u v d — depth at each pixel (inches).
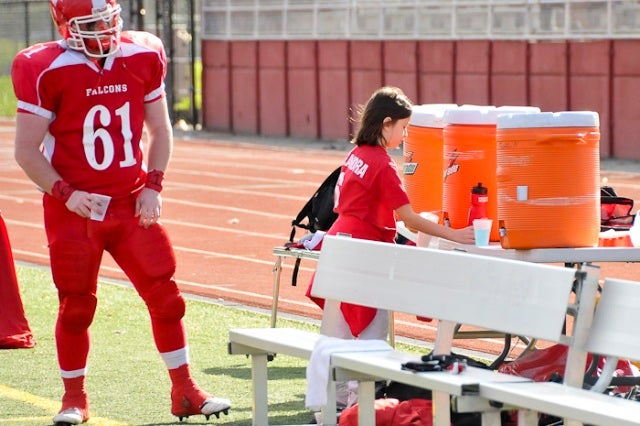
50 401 1002.1
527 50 3715.6
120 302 1460.4
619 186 2888.8
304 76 4495.6
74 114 898.7
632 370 920.9
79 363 937.5
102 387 1049.5
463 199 969.5
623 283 732.7
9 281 1219.9
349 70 4306.1
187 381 938.7
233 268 1780.3
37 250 1971.0
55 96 895.1
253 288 1606.8
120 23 911.7
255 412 891.4
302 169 3412.9
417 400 840.9
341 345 829.8
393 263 856.9
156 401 1002.7
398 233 1153.4
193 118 5054.1
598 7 3508.9
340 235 962.7
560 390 714.8
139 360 1154.0
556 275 740.0
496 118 898.1
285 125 4603.8
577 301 746.2
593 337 741.3
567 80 3617.1
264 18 4643.2
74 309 921.5
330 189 1158.3
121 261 934.4
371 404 808.9
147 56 917.2
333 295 899.4
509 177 872.9
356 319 932.6
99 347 1213.7
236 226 2272.4
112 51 898.7
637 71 3437.5
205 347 1224.2
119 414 960.9
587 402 681.6
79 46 892.0
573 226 871.1
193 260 1863.9
